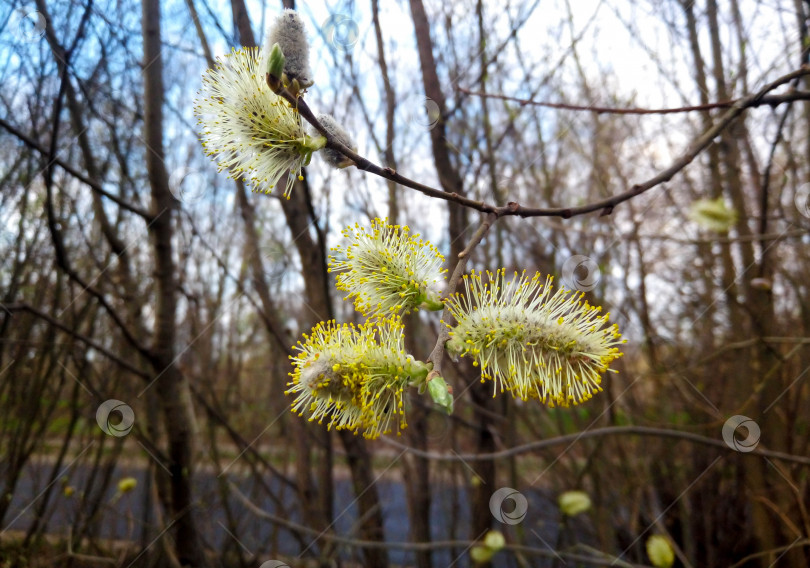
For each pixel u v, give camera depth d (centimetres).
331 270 18
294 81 16
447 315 16
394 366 16
